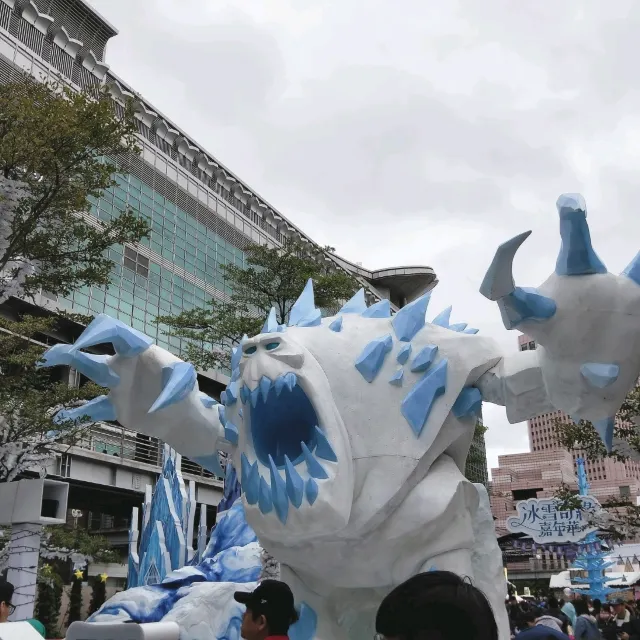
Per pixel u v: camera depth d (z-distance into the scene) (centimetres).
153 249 3152
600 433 529
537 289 496
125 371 690
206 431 697
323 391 584
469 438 651
